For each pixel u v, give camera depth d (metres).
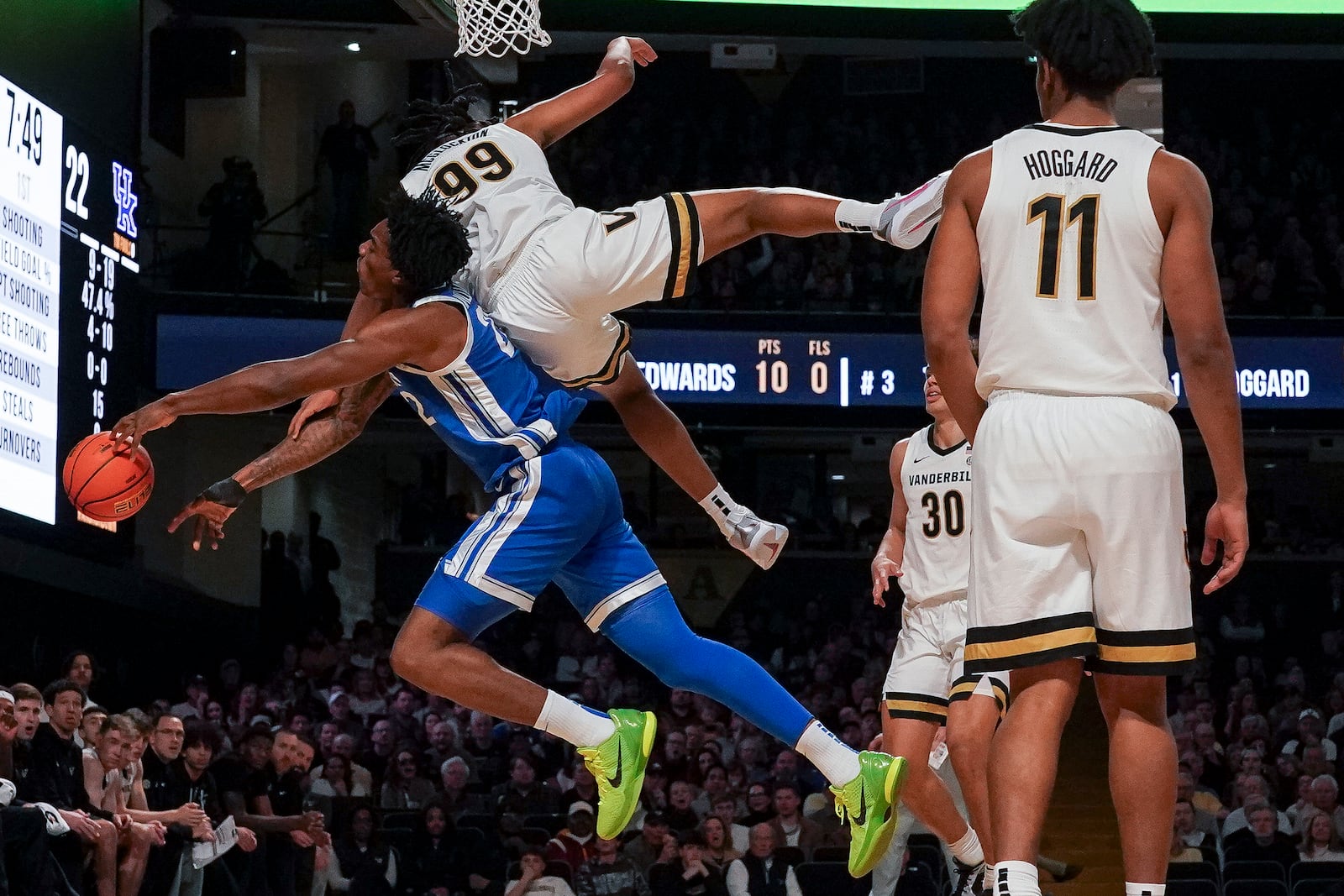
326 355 3.76
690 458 4.54
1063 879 7.43
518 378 4.00
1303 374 14.64
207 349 13.90
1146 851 3.23
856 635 16.39
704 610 18.08
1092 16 3.32
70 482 4.21
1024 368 3.21
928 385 6.13
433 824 10.03
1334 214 18.00
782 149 19.05
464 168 4.20
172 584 13.69
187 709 11.32
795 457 19.50
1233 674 16.47
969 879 5.63
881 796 4.06
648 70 19.86
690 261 4.04
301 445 4.24
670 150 18.75
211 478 15.44
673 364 14.43
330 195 17.05
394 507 19.48
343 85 17.89
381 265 4.00
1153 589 3.13
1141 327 3.20
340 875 9.62
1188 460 19.56
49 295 10.23
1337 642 16.38
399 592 17.45
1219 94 20.22
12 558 10.71
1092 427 3.15
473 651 3.95
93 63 11.96
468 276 4.14
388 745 12.23
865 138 19.02
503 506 3.98
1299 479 20.20
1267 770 11.60
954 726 5.42
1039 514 3.15
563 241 4.00
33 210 10.04
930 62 20.08
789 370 14.51
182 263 14.79
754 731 12.73
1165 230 3.22
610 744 3.97
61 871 6.71
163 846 7.66
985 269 3.29
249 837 8.12
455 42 15.59
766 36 15.39
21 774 7.10
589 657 15.20
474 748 12.55
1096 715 14.30
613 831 4.00
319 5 14.92
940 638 5.98
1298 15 15.44
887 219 3.94
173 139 15.29
